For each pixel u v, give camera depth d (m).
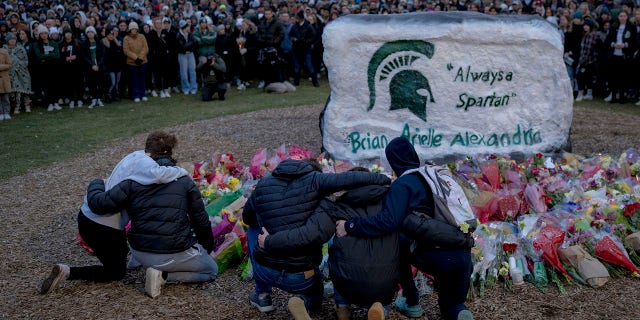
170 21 16.11
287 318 4.88
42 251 6.35
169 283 5.45
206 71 14.70
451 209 4.21
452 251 4.25
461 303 4.47
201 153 10.04
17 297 5.28
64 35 14.20
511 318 4.85
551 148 8.17
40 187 8.55
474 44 7.87
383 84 7.96
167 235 5.06
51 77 14.12
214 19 18.94
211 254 5.70
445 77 7.93
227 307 5.05
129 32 14.96
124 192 5.01
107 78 14.89
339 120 8.05
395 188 4.22
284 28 16.25
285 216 4.33
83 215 5.18
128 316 4.90
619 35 13.51
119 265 5.36
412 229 4.15
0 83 13.03
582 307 5.03
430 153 8.04
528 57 7.97
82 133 11.81
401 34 7.80
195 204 5.15
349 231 4.25
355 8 17.66
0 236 6.76
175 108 14.08
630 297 5.20
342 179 4.30
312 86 16.64
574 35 14.09
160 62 15.38
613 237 5.87
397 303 4.89
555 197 6.68
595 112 12.94
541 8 16.39
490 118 8.08
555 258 5.46
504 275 5.36
